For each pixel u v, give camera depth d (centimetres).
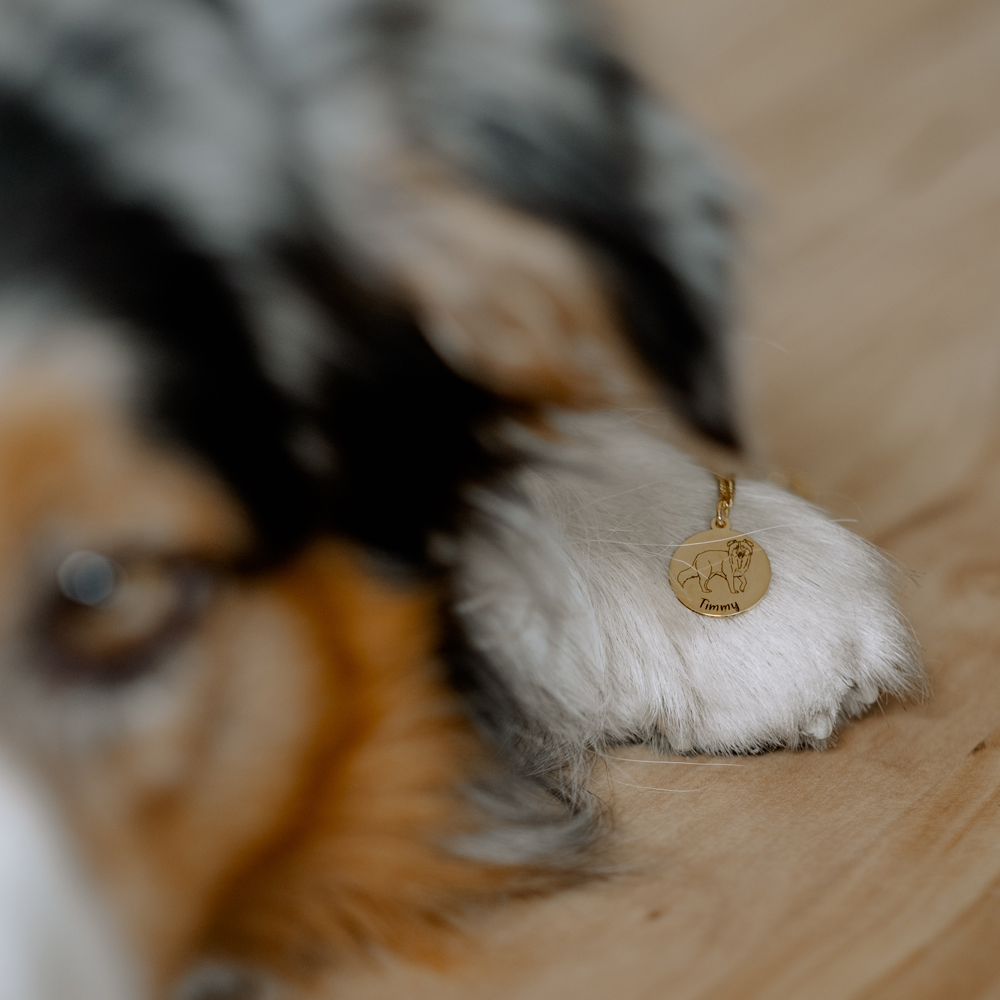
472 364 47
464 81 46
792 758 51
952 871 48
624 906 48
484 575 49
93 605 44
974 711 52
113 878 45
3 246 44
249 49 46
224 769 45
